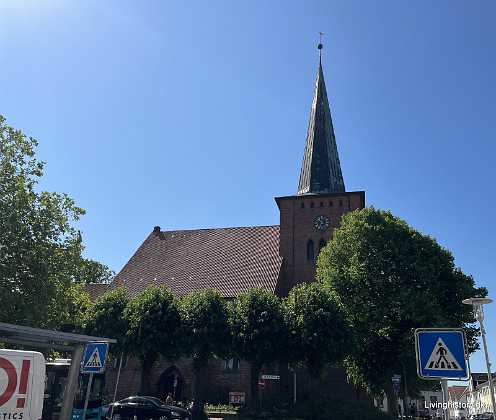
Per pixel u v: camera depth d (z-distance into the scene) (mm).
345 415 30625
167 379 46938
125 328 37312
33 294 22203
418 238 39594
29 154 24078
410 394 47250
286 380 43438
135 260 58906
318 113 57906
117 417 30703
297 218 51188
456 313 38188
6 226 21625
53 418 23469
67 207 24938
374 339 37656
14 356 12453
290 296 36781
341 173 56656
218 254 55125
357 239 39562
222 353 35906
